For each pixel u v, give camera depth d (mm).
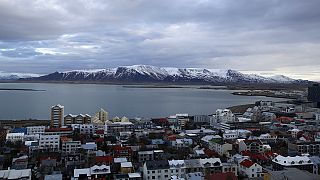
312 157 197625
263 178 159125
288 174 143375
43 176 168750
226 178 155875
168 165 176625
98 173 170750
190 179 162000
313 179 137500
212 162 183750
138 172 180000
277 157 195125
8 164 197000
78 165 187500
